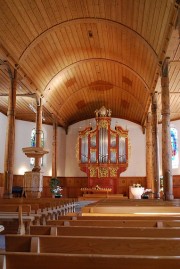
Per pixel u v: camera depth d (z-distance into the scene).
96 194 21.41
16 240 2.90
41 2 11.63
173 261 2.07
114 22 12.95
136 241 2.85
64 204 9.98
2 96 17.58
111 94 21.56
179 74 14.53
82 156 23.22
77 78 18.95
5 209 6.99
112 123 24.94
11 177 12.59
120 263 2.10
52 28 13.27
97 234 3.54
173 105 19.69
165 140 12.05
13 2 11.01
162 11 9.95
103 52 16.19
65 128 24.88
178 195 21.33
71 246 2.85
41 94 16.80
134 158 23.89
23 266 2.16
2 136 19.89
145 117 21.78
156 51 12.44
